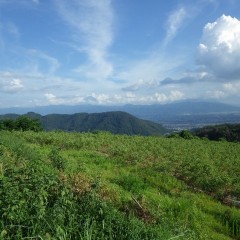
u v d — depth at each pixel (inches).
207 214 496.1
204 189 636.7
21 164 488.4
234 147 1397.6
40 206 285.7
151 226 342.3
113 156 951.6
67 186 355.3
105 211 319.0
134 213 394.6
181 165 775.1
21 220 275.6
